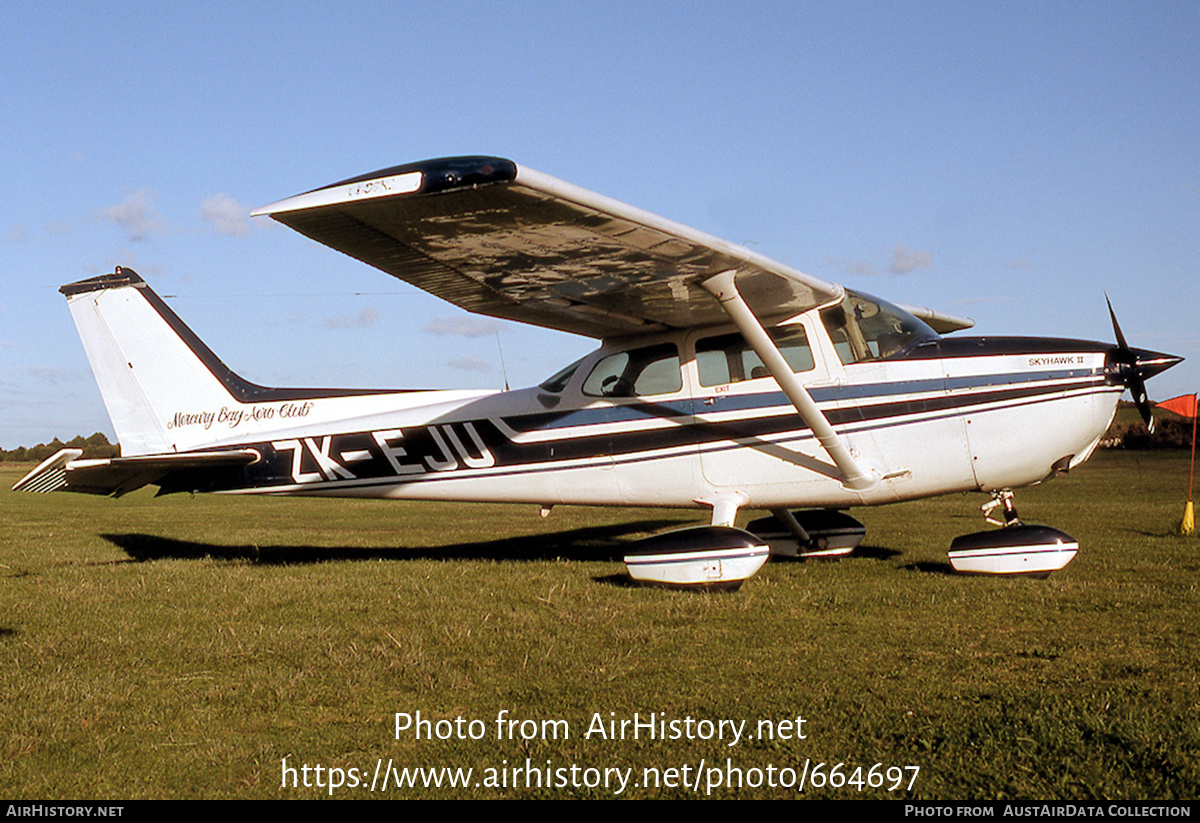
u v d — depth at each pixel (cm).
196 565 756
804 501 657
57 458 708
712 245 511
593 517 1316
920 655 402
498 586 610
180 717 333
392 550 893
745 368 665
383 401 782
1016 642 423
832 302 643
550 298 612
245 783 273
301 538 1016
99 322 821
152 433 820
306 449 786
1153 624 458
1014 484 634
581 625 473
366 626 480
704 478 676
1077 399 610
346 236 465
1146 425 635
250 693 359
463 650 424
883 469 633
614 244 504
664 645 428
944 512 1259
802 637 441
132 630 475
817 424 614
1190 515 918
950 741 290
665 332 692
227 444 804
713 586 578
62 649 432
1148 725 294
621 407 699
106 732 318
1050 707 320
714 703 336
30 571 722
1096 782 256
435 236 477
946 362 627
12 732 316
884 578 617
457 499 758
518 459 729
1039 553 597
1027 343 627
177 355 815
